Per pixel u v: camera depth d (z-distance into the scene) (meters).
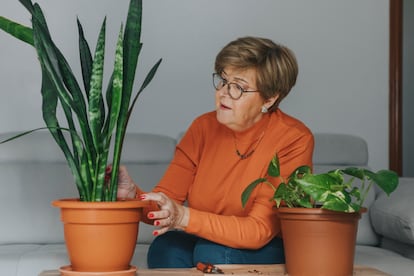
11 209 2.72
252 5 3.47
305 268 1.53
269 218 1.76
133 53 1.48
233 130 1.91
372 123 3.59
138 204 1.43
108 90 1.52
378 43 3.60
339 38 3.56
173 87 3.39
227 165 1.92
